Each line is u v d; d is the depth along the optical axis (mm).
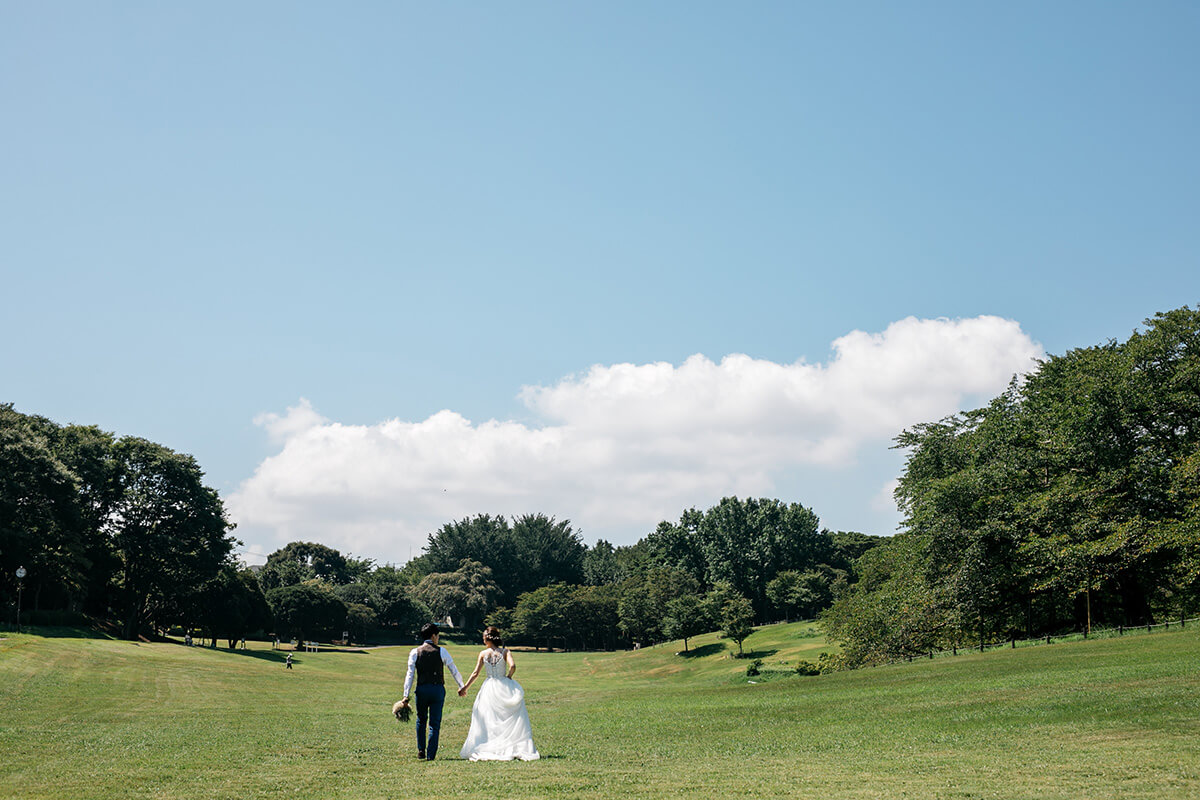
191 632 101875
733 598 111125
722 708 27141
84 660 50688
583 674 105125
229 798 8469
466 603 164750
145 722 22891
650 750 14586
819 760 12148
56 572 78875
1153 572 44469
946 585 47938
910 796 8250
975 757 11758
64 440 88688
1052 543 44000
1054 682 24297
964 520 48906
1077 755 11328
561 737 18625
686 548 153125
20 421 82562
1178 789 8297
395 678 76062
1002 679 27938
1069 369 51750
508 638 161750
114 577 92500
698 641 118500
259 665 70938
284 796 8594
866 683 35062
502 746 12336
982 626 52156
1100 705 17438
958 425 57688
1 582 74000
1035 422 49875
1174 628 41094
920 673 36625
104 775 10430
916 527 53250
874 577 62000
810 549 148125
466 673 64500
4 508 69375
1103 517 43469
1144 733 13344
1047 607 54250
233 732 19047
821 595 134000
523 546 181000
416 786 9203
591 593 151125
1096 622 50625
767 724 20266
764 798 8242
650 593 136875
